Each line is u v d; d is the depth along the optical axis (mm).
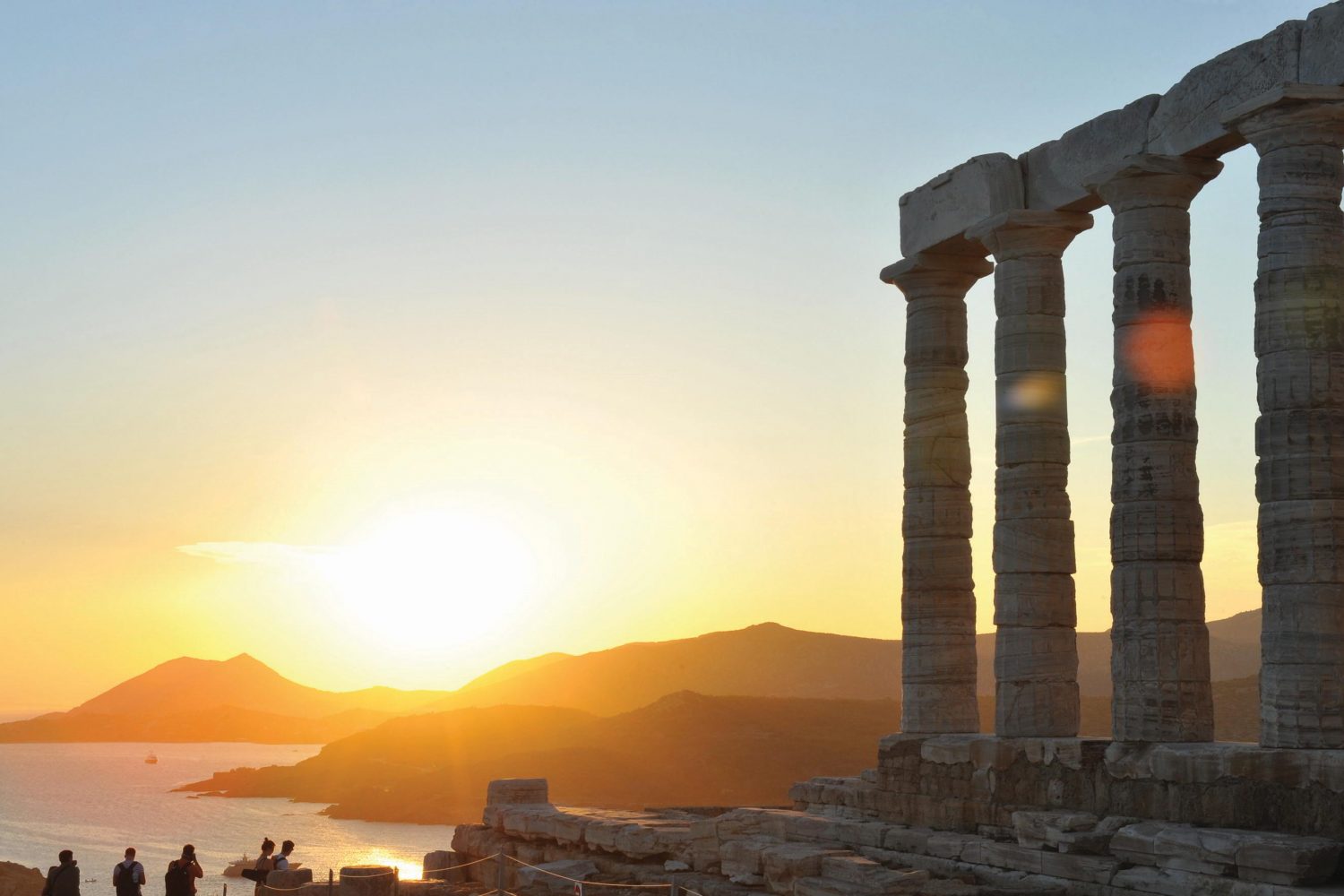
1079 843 22156
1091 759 23625
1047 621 26562
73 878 28281
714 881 25812
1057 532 26844
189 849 28781
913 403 30344
